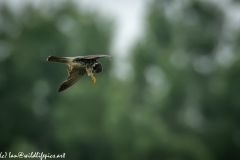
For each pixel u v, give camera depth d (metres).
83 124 45.22
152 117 48.88
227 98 54.06
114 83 51.41
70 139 44.47
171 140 44.66
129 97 53.78
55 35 53.00
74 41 54.44
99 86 48.12
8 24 54.22
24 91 50.38
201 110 55.00
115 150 44.00
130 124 44.22
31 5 54.44
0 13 54.00
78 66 14.03
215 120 54.09
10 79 50.28
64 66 52.38
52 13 55.72
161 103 54.94
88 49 53.75
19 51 51.62
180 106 55.12
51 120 48.69
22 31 52.62
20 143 42.00
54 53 53.03
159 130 45.12
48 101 51.41
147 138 43.75
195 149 45.16
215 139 51.91
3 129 47.38
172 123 54.41
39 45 52.56
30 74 51.03
